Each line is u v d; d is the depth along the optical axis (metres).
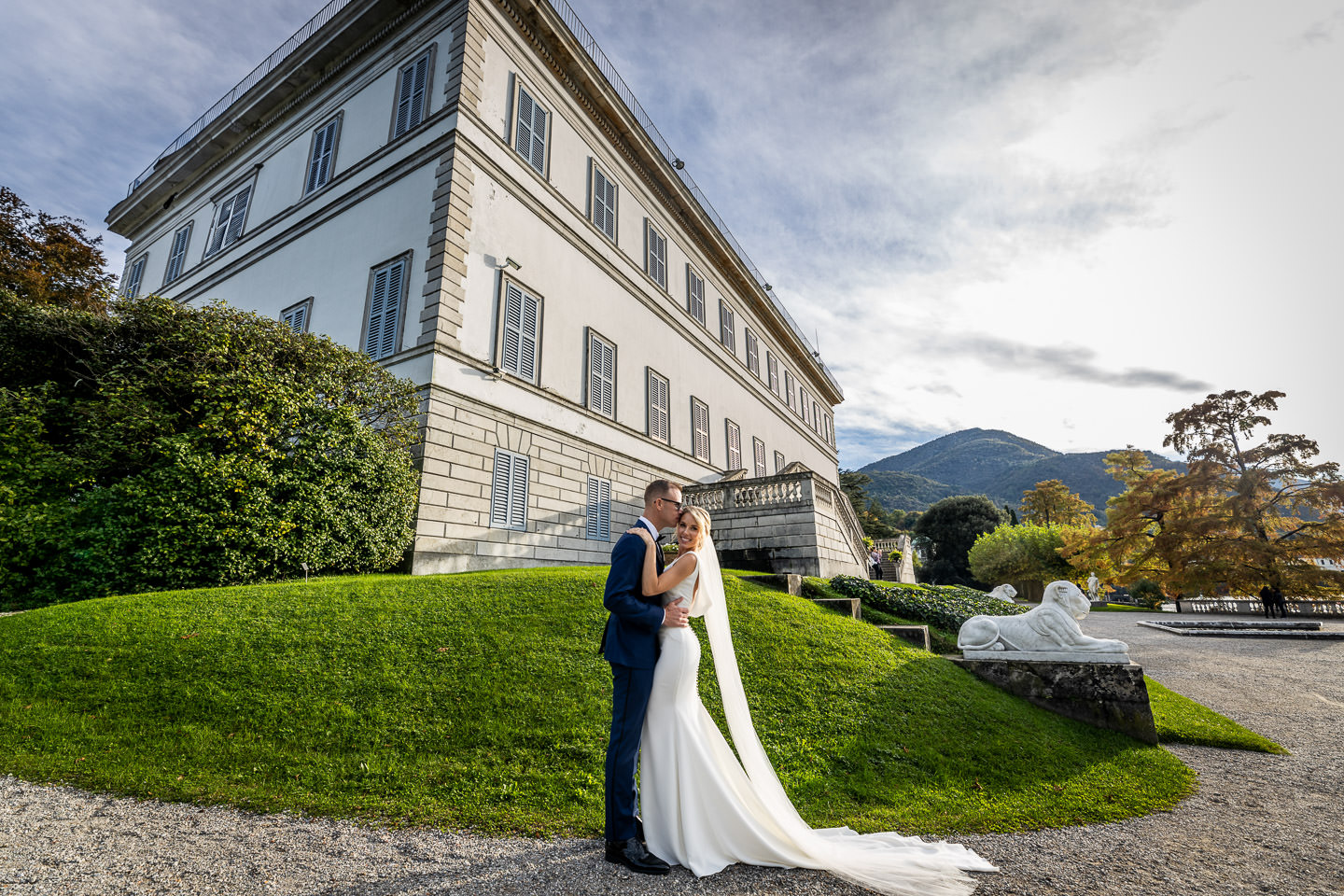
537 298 16.27
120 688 5.60
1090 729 7.01
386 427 11.95
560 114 18.53
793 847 3.32
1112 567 35.66
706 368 26.00
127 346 10.78
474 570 13.09
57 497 9.96
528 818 3.90
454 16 15.65
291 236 17.73
